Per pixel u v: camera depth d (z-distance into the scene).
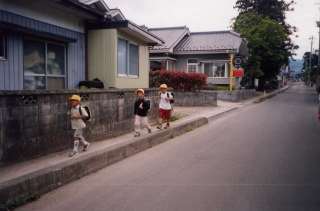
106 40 10.43
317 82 43.78
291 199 4.41
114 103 8.91
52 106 6.61
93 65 10.59
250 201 4.35
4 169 5.44
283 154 7.09
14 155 5.73
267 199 4.41
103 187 5.02
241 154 7.14
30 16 8.08
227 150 7.58
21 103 5.82
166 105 9.60
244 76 33.22
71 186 5.10
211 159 6.71
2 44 7.36
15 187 4.34
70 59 9.70
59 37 8.68
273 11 40.88
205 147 7.98
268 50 33.97
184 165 6.27
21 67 7.83
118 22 10.21
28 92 5.87
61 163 5.38
